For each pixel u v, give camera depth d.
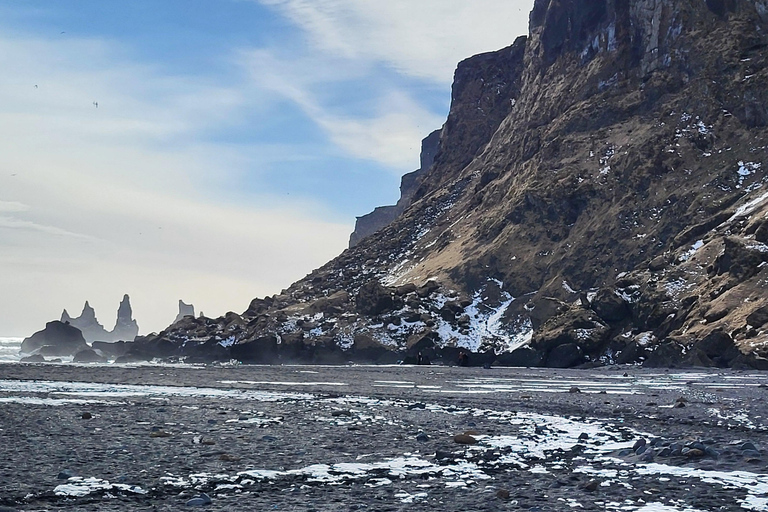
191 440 13.75
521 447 13.46
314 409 20.11
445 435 15.00
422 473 10.91
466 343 80.44
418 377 40.88
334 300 94.88
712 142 87.19
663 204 84.00
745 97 87.00
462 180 134.50
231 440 13.88
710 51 92.31
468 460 12.02
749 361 52.22
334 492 9.62
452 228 113.62
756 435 14.86
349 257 128.12
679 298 67.25
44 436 13.87
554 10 118.75
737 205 76.62
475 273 92.50
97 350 109.38
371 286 90.31
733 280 63.62
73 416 17.12
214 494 9.42
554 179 95.19
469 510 8.66
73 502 8.78
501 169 118.06
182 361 88.81
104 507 8.59
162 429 15.24
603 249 84.19
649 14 100.25
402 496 9.40
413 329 84.12
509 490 9.82
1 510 8.26
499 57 152.50
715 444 13.23
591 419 18.06
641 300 69.06
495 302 87.81
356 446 13.40
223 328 95.62
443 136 153.50
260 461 11.72
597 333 69.75
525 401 23.62
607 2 107.38
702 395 26.45
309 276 127.75
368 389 29.22
